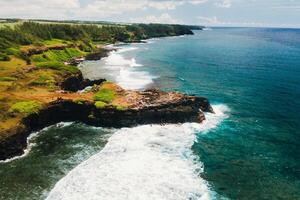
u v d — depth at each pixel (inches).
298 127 1870.1
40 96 1971.0
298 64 4426.7
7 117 1609.3
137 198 1114.7
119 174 1266.0
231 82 3090.6
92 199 1105.4
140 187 1181.1
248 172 1341.0
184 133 1716.3
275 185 1251.2
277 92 2694.4
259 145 1617.9
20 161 1380.4
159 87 2827.3
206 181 1250.6
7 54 3312.0
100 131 1717.5
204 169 1344.7
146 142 1585.9
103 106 1808.6
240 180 1275.8
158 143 1579.7
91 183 1202.0
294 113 2123.5
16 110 1688.0
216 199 1136.2
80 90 2689.5
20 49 3700.8
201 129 1785.2
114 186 1183.6
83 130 1729.8
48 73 2571.4
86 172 1279.5
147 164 1357.0
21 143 1477.6
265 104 2322.8
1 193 1141.1
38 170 1301.7
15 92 2043.6
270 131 1801.2
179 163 1382.9
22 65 3031.5
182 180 1245.1
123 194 1135.6
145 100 1911.9
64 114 1861.5
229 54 5546.3
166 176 1266.0
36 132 1701.5
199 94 2598.4
